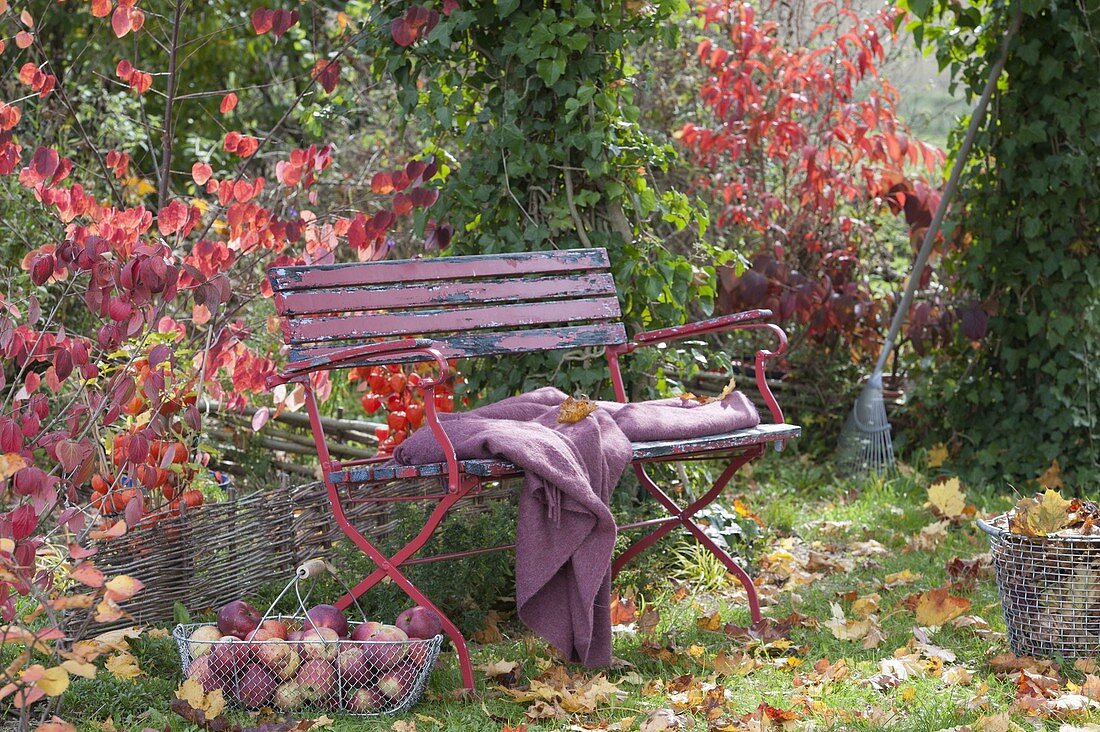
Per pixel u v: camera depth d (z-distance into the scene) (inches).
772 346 226.1
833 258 224.7
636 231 162.1
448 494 106.4
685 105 242.8
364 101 245.0
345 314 124.0
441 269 126.9
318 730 99.0
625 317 159.5
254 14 148.1
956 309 211.3
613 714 104.2
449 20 148.2
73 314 194.1
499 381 158.2
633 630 129.3
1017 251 202.2
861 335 223.1
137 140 224.8
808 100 223.8
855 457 210.7
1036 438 201.6
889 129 220.2
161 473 129.3
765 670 115.0
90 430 129.7
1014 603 117.1
